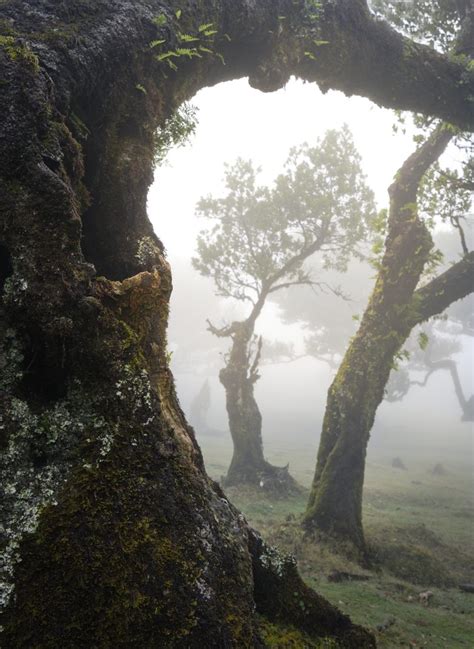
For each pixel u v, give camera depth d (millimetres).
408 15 8008
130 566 2000
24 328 2131
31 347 2168
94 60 2664
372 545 8922
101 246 2783
